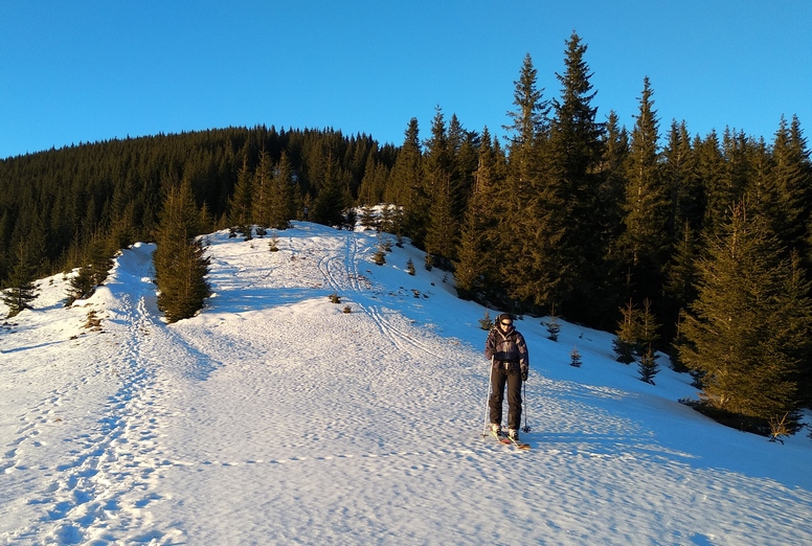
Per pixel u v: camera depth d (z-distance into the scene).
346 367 18.16
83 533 4.97
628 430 10.17
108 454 8.15
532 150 41.75
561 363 21.48
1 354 24.42
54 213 105.94
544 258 35.56
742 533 5.10
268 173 60.69
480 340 24.81
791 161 45.12
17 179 135.00
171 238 34.09
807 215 42.47
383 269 39.19
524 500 5.71
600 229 41.81
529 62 46.19
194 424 10.12
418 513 5.29
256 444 8.41
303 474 6.69
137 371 17.19
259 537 4.68
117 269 42.12
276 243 43.47
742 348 16.59
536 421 10.37
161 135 189.62
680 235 45.47
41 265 73.50
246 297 31.42
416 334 24.47
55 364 19.33
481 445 8.30
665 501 5.93
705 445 10.00
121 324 28.16
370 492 5.95
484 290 38.84
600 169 43.50
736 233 18.53
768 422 16.06
